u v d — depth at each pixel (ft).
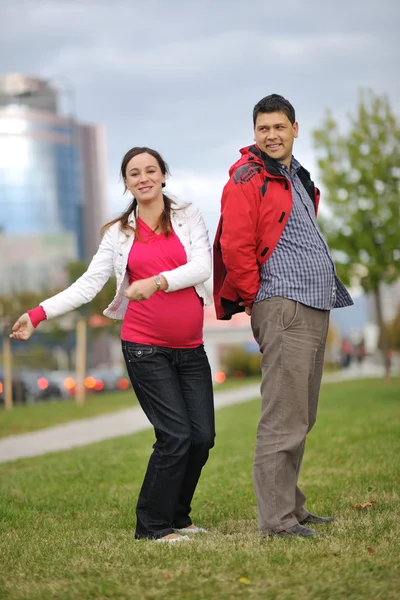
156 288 18.58
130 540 19.27
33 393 123.95
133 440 45.96
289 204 18.49
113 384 140.26
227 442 41.09
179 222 19.63
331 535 18.12
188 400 19.72
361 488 24.77
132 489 28.58
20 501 26.84
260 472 18.53
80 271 126.11
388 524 19.03
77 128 563.07
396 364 216.13
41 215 523.70
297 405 18.52
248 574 15.35
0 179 519.19
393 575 15.01
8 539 20.34
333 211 89.81
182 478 19.31
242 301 19.36
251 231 18.37
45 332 130.31
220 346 183.21
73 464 35.83
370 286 91.86
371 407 55.31
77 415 69.72
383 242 88.99
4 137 520.42
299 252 18.52
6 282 391.24
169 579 15.29
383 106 89.10
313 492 24.80
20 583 15.98
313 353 18.69
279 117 18.44
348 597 14.06
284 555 16.25
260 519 18.53
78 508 25.27
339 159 89.92
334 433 39.83
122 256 19.65
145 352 19.26
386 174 88.69
